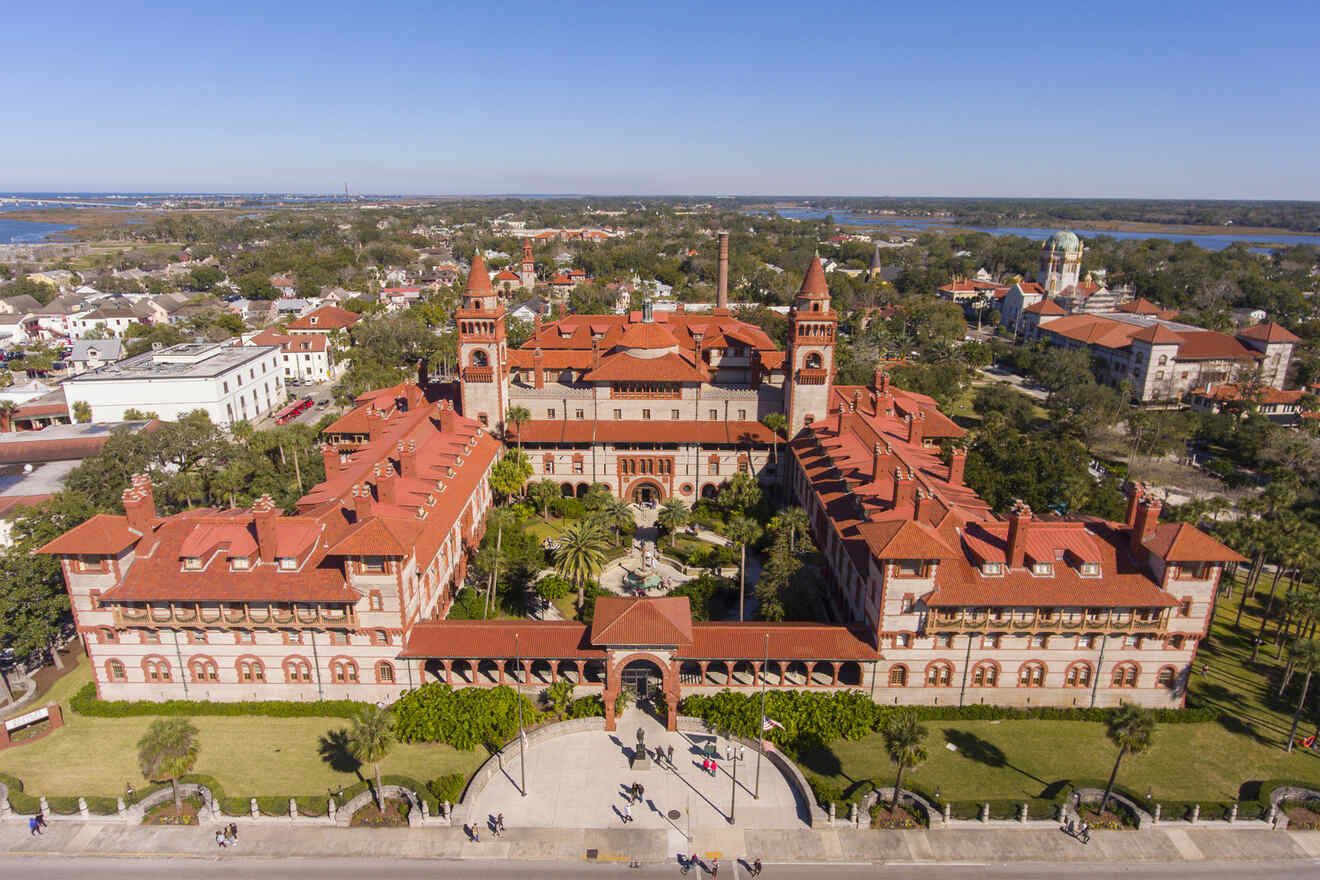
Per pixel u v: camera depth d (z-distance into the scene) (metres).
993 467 113.38
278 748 70.44
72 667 82.56
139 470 106.88
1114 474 126.50
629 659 72.00
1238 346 183.00
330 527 75.50
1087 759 70.00
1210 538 72.75
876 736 72.88
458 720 70.62
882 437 101.75
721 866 58.25
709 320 144.62
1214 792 66.00
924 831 61.69
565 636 75.50
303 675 75.56
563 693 73.44
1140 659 75.19
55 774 67.00
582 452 120.75
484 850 59.50
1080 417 150.75
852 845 60.22
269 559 73.12
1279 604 98.12
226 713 74.94
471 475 100.25
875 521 76.75
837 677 76.62
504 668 79.88
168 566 73.50
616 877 57.16
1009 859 59.28
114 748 70.44
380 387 164.75
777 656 73.62
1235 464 147.50
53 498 92.69
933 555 70.19
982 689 76.19
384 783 64.06
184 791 64.06
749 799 64.81
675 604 77.19
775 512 110.94
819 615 86.00
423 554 77.88
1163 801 63.53
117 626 73.00
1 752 69.50
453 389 131.50
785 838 60.81
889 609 73.06
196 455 117.62
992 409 166.75
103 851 59.31
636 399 121.44
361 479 86.25
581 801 64.31
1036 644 74.69
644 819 62.41
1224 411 167.75
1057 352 197.00
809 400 116.62
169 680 75.75
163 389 147.38
